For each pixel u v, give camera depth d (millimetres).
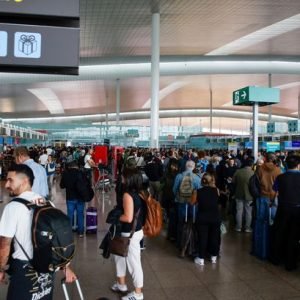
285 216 5086
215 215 5273
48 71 2904
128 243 3857
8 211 2371
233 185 7707
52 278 2549
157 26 18000
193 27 20766
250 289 4352
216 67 29391
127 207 3820
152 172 8828
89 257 5539
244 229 7395
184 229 5598
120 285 4195
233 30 21500
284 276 4801
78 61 2850
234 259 5527
